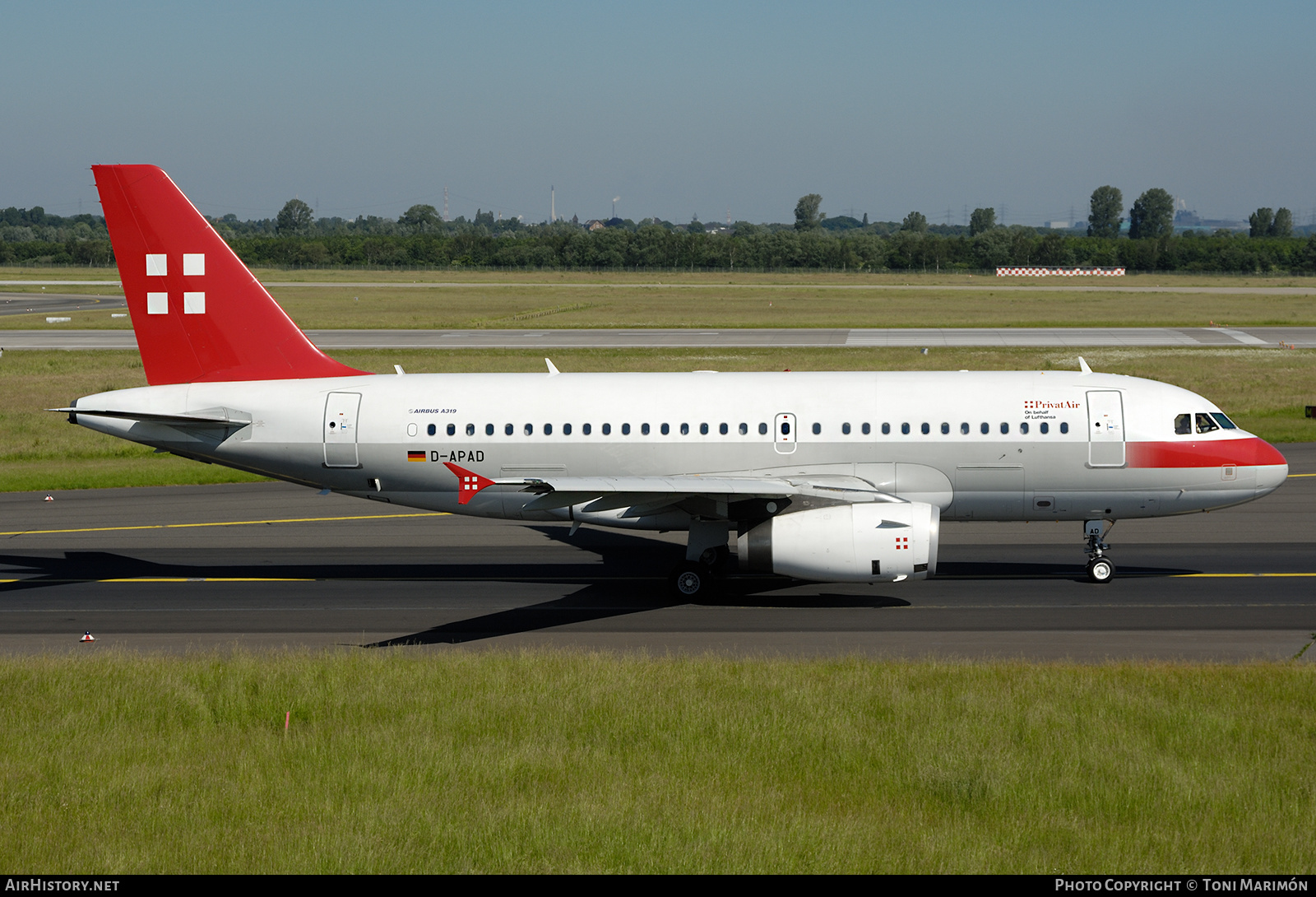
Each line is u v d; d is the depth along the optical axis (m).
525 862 27.64
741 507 56.78
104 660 45.84
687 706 38.19
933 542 53.75
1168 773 32.28
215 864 27.69
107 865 27.69
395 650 49.09
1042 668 43.34
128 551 70.81
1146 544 69.94
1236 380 147.50
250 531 77.00
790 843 28.50
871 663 44.66
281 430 61.22
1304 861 27.56
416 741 35.25
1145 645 49.19
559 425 60.44
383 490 62.12
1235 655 47.44
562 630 53.41
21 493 90.81
